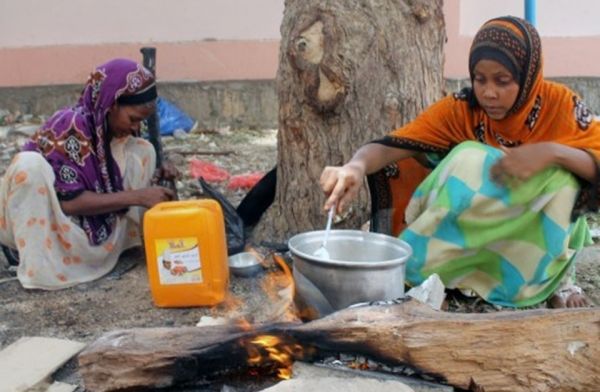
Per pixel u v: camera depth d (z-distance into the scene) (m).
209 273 2.79
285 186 3.36
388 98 3.15
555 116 2.60
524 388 2.04
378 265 2.26
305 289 2.35
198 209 2.76
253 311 2.69
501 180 2.50
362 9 3.10
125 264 3.36
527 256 2.65
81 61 7.27
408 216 2.78
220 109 7.27
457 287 2.81
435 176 2.66
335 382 1.97
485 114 2.72
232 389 2.12
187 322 2.73
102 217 3.20
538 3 7.36
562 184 2.51
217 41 7.29
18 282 3.15
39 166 2.97
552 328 2.04
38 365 2.32
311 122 3.20
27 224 3.00
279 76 3.28
